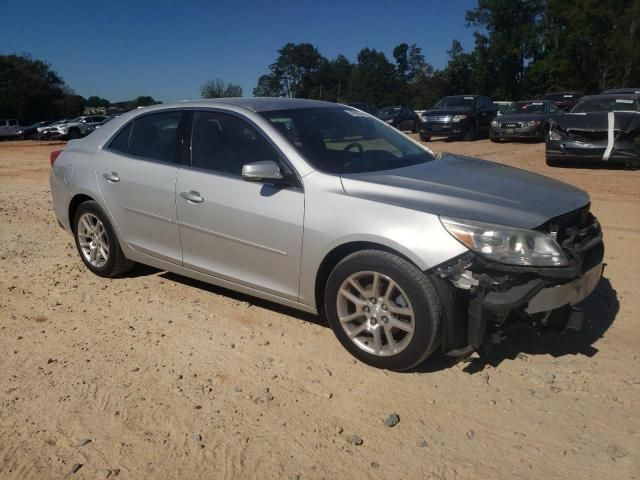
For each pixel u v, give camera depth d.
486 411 3.21
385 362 3.59
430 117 20.83
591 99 13.23
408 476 2.73
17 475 2.76
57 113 78.81
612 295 4.76
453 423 3.12
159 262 4.84
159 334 4.21
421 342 3.39
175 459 2.86
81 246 5.46
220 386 3.50
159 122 4.82
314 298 3.89
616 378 3.51
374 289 3.56
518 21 67.44
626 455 2.84
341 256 3.77
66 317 4.53
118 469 2.79
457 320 3.33
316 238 3.72
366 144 4.45
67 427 3.11
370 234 3.47
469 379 3.53
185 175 4.46
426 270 3.29
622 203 8.20
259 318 4.45
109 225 5.12
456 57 72.19
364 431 3.06
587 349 3.87
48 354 3.93
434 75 77.06
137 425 3.13
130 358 3.86
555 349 3.88
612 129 11.22
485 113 22.00
